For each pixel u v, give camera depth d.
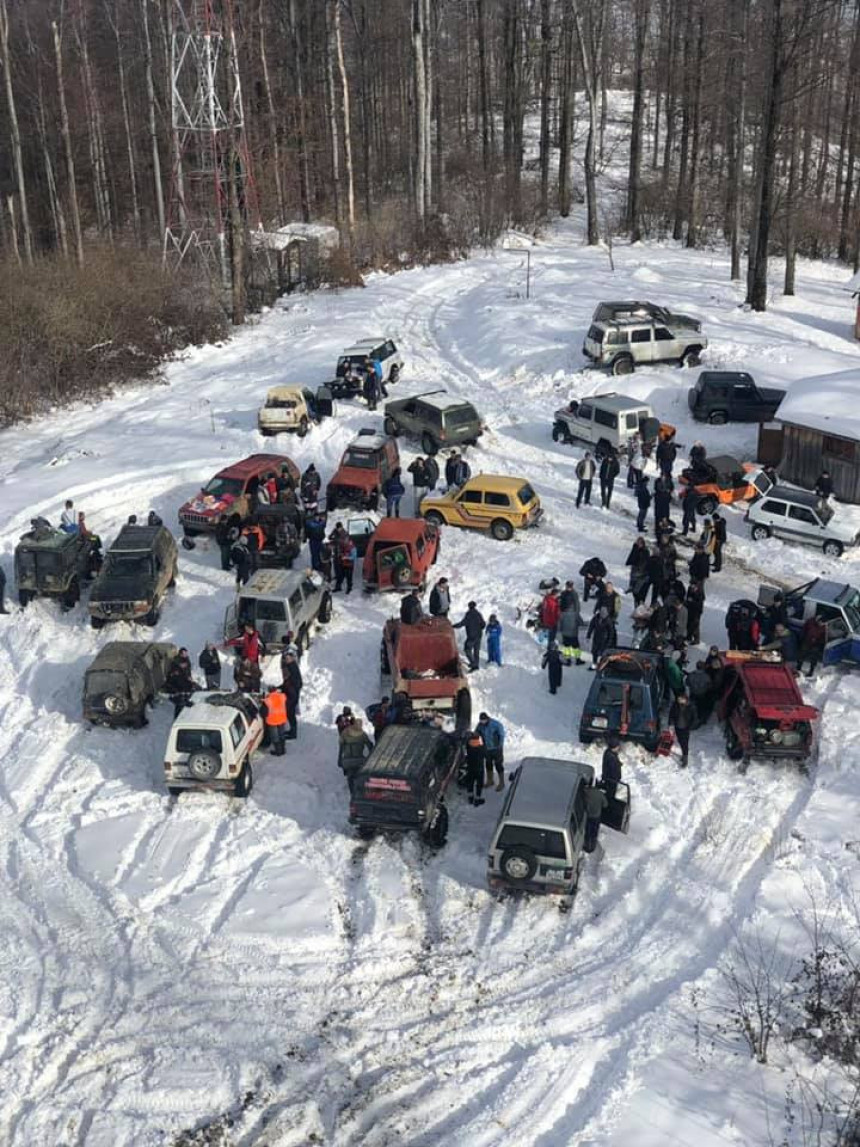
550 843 15.95
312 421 34.56
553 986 15.03
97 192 64.12
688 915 16.20
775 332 40.41
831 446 29.45
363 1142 12.77
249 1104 13.27
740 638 21.98
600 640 22.06
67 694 22.25
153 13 66.38
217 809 18.78
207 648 21.47
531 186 66.38
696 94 57.69
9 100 56.34
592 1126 12.77
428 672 20.83
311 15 64.19
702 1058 13.67
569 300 45.03
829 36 56.81
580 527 28.53
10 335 39.53
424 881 17.06
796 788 18.95
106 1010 14.79
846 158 70.69
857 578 25.77
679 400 35.00
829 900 16.19
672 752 19.98
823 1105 12.98
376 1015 14.61
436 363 40.88
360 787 17.11
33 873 17.48
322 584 24.17
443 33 81.62
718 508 29.19
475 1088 13.47
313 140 63.91
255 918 16.25
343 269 52.69
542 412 35.44
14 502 29.56
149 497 30.69
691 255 56.50
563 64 68.38
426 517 28.75
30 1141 12.90
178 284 47.12
